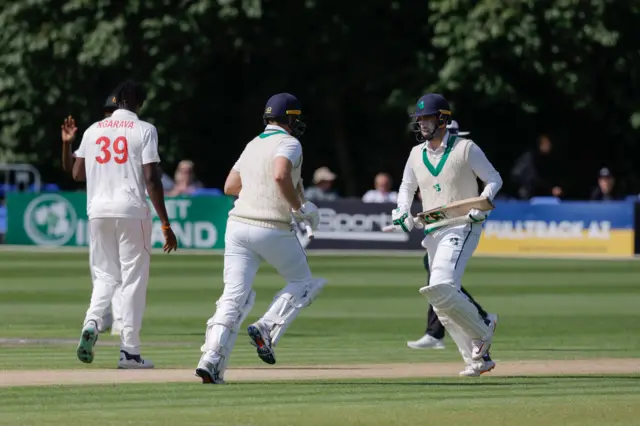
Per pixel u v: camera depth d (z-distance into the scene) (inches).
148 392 1160.8
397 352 1619.1
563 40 4623.5
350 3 4805.6
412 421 1005.2
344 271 3157.0
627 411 1066.7
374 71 4859.7
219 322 1228.5
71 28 4660.4
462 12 4635.8
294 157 1234.6
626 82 4827.8
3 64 4739.2
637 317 2135.8
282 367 1417.3
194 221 3870.6
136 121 1417.3
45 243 3996.1
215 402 1100.5
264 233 1235.9
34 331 1827.0
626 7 4677.7
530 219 3828.7
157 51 4643.2
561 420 1018.1
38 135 4827.8
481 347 1315.2
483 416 1034.1
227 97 5059.1
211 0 4601.4
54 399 1110.4
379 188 3909.9
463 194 1325.0
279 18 4761.3
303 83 5000.0
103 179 1408.7
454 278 1305.4
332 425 982.4
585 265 3408.0
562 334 1876.2
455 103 4793.3
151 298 2431.1
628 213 3737.7
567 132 5044.3
